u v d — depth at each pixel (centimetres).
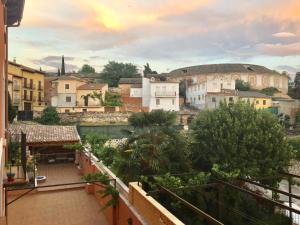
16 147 1561
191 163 1102
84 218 1016
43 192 1288
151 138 1003
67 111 4616
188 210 843
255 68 7700
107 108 4803
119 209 866
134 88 5881
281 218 984
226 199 939
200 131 1227
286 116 4650
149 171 955
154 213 630
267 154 1195
